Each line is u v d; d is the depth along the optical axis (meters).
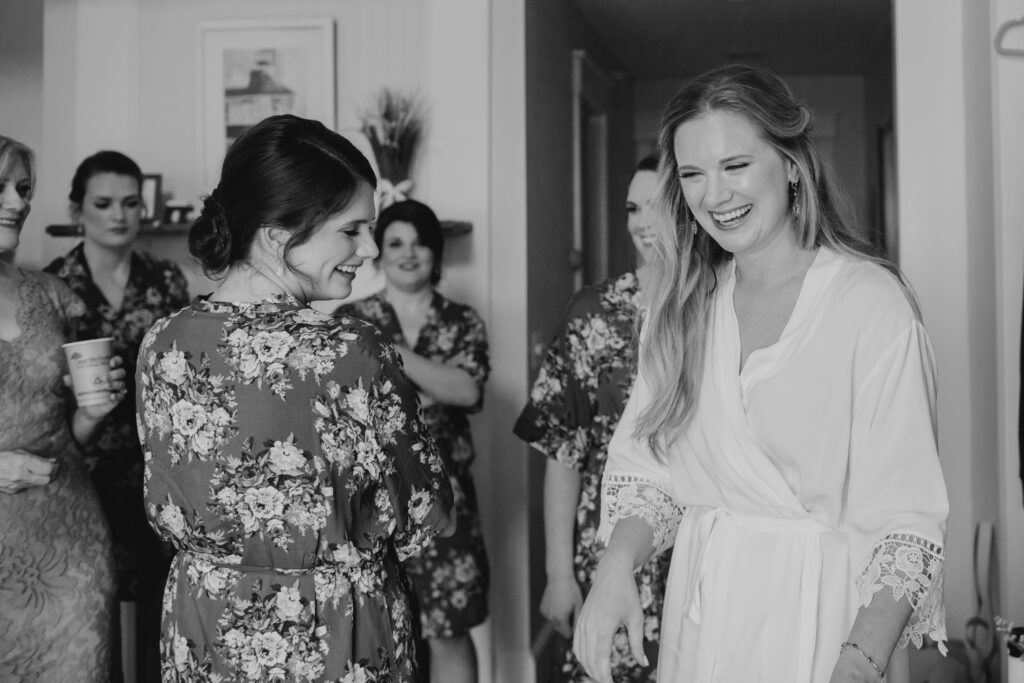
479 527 3.05
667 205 1.55
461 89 3.59
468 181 3.59
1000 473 2.58
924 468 1.31
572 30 4.80
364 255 1.64
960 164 3.09
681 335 1.51
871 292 1.36
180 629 1.55
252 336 1.50
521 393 3.64
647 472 1.58
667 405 1.50
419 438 1.61
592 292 2.29
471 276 3.60
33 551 2.00
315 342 1.50
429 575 2.93
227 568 1.53
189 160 3.73
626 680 2.18
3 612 1.95
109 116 3.75
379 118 3.55
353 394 1.50
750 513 1.44
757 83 1.43
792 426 1.38
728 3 4.92
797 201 1.46
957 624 3.02
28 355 2.02
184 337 1.52
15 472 1.94
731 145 1.40
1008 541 2.55
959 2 3.09
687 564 1.51
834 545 1.39
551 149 4.24
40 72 4.19
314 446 1.49
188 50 3.73
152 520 1.59
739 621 1.40
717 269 1.54
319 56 3.66
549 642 3.96
